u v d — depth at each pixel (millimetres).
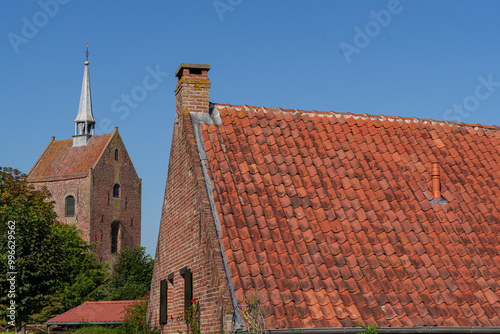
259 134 13484
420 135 14844
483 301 11148
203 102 13883
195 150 12703
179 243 13617
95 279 71812
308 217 11789
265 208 11719
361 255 11328
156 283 16219
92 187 87500
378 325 10250
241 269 10492
